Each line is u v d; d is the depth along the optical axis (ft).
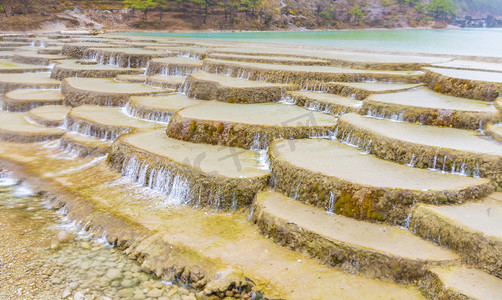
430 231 28.07
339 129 43.73
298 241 28.84
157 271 27.91
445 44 146.00
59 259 29.22
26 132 52.80
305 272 26.84
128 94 61.67
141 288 26.61
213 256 28.30
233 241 30.22
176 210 34.96
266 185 35.76
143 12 251.39
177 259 28.45
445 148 35.06
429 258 25.93
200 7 264.52
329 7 320.29
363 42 151.12
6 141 52.34
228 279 25.73
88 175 42.29
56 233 32.65
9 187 40.68
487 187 32.01
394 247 27.02
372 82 60.95
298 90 59.31
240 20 269.64
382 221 30.14
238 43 128.88
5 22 185.57
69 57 100.42
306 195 33.09
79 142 49.06
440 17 359.46
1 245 30.63
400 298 24.63
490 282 24.25
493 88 48.65
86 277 27.40
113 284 26.86
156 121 53.36
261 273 26.71
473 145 36.37
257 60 74.74
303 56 80.23
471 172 33.76
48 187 39.60
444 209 29.17
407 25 334.85
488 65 71.26
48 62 94.02
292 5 308.40
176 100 59.11
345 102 51.47
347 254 26.84
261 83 60.70
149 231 31.42
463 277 24.66
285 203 33.12
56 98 65.77
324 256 27.63
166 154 40.01
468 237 26.04
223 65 68.23
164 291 26.40
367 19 332.60
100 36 164.86
